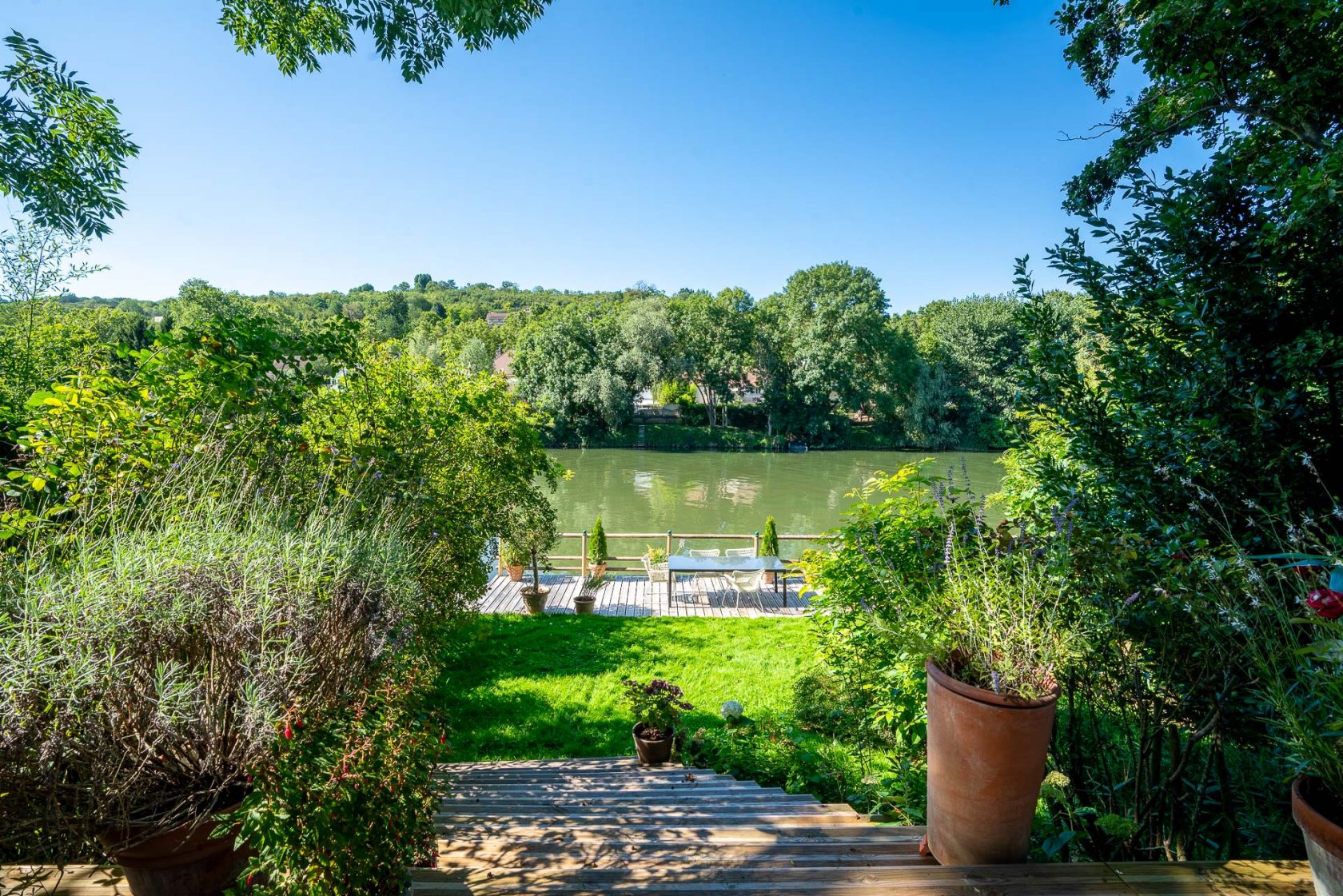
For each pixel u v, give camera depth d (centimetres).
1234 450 240
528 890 202
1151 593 229
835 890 190
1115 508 265
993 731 191
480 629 794
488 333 6109
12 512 255
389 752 182
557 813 341
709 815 330
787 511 2425
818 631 462
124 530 241
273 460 373
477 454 704
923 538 331
